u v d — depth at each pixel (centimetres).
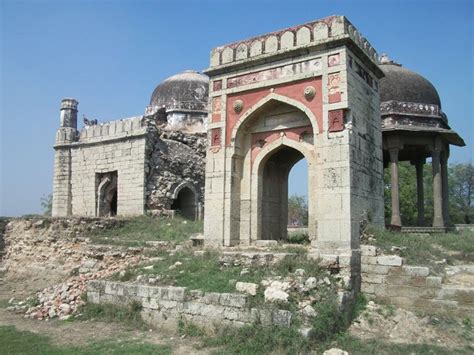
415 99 1931
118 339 895
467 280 1027
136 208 2178
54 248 1750
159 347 833
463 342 841
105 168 2358
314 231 1187
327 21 1173
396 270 1020
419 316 938
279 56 1238
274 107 1306
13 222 2050
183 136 2428
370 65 1302
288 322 806
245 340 820
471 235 1561
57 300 1175
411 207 3366
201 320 917
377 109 1366
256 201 1316
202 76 2950
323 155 1130
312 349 779
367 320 935
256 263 1049
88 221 1809
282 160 1490
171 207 2308
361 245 1099
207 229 1325
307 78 1193
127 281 1116
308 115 1180
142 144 2200
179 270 1112
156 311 991
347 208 1074
